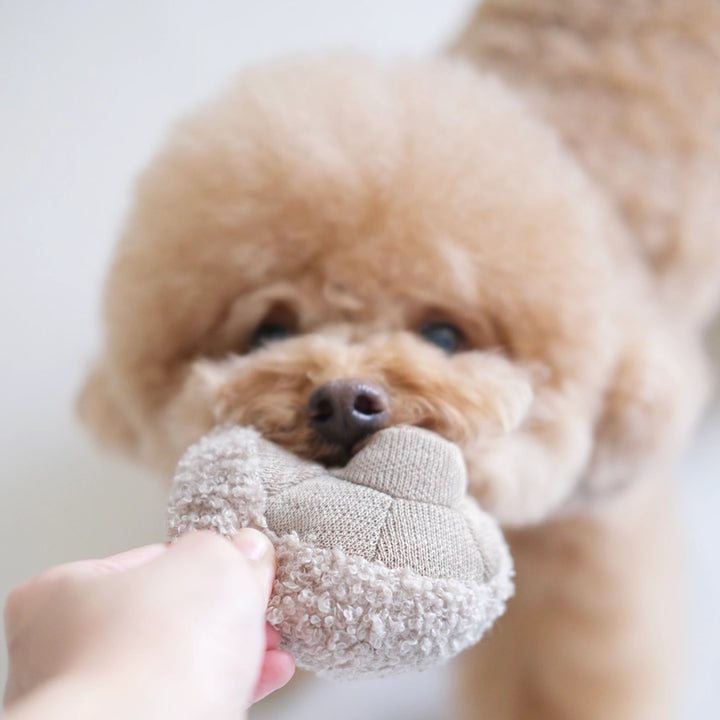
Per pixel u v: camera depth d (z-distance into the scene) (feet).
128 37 2.29
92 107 2.21
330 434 0.96
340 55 1.34
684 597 1.73
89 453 1.87
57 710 0.58
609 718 1.58
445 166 1.16
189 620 0.64
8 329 2.01
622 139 1.56
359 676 0.83
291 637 0.79
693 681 1.81
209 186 1.18
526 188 1.19
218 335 1.23
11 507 1.80
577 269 1.20
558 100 1.59
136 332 1.23
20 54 2.24
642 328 1.31
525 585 1.57
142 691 0.60
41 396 1.96
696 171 1.62
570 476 1.21
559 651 1.59
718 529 2.02
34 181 2.14
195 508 0.82
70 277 2.07
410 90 1.24
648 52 1.66
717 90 1.68
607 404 1.28
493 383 1.07
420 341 1.13
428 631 0.79
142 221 1.23
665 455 1.38
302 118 1.18
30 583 0.70
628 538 1.57
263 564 0.76
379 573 0.79
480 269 1.14
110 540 1.76
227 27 2.34
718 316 2.00
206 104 1.29
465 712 1.68
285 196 1.14
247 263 1.17
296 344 1.10
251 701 0.72
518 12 1.77
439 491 0.85
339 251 1.15
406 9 2.43
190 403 1.11
